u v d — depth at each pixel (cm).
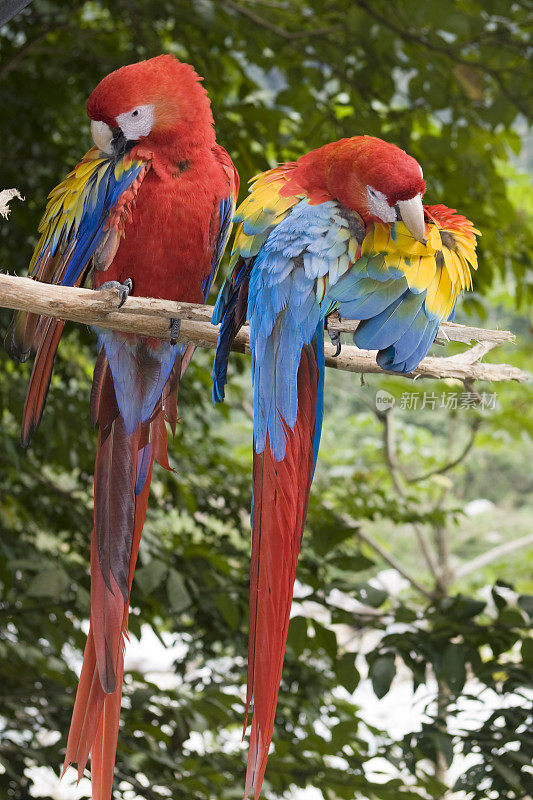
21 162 493
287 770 352
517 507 1273
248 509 472
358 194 166
